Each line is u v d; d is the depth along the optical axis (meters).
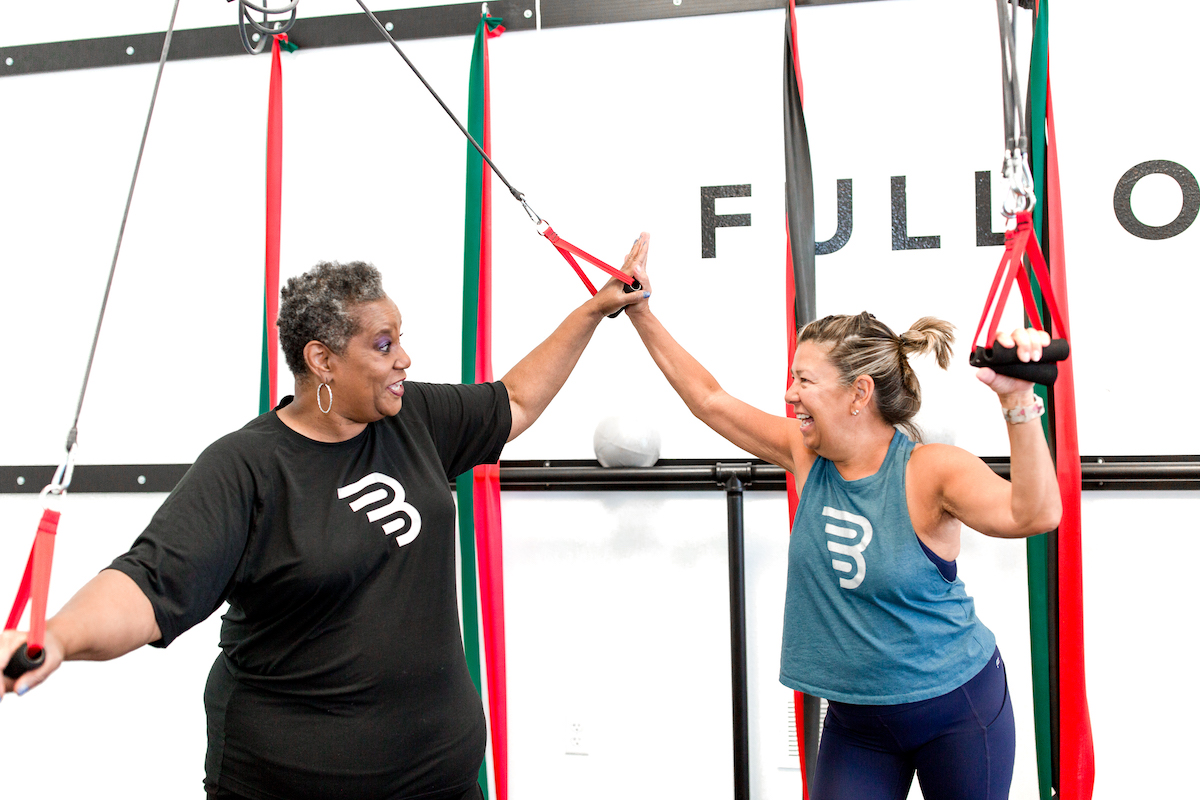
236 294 2.68
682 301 2.46
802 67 2.41
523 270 2.54
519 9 2.52
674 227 2.47
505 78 2.55
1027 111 2.12
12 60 2.78
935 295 2.35
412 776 1.41
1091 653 2.23
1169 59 2.24
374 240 2.62
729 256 2.44
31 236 2.77
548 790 2.47
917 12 2.35
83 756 2.68
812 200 2.17
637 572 2.45
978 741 1.53
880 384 1.56
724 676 2.40
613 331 2.47
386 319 1.40
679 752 2.42
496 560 2.24
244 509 1.34
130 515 2.68
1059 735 2.05
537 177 2.54
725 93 2.45
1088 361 2.27
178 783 2.64
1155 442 2.24
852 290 2.38
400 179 2.61
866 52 2.38
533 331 2.54
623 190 2.50
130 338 2.71
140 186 2.72
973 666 1.53
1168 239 2.24
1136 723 2.21
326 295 1.37
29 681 0.99
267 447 1.39
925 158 2.35
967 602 1.59
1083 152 2.27
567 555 2.48
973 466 1.46
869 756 1.59
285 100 2.66
